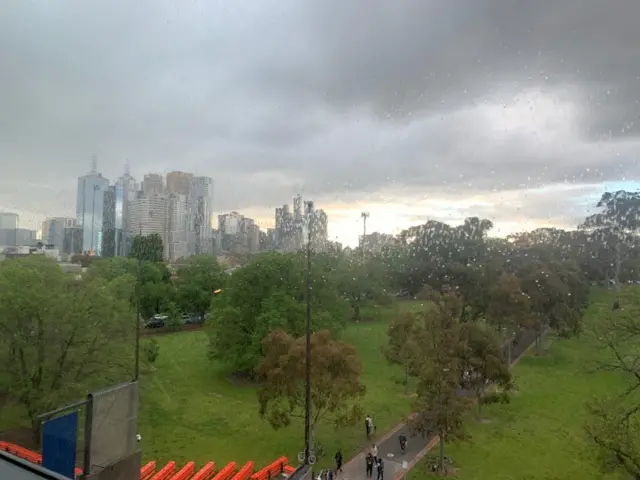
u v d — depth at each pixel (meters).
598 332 25.58
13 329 24.23
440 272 78.06
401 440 26.06
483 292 51.75
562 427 29.70
